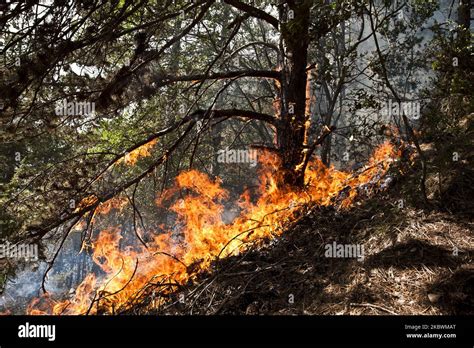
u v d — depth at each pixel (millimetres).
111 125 7988
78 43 5047
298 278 4215
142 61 5711
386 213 4676
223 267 4758
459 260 3615
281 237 5180
